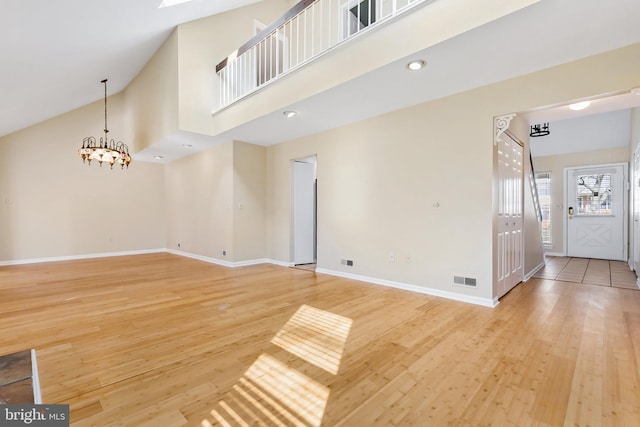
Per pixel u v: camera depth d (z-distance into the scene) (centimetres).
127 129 689
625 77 239
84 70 450
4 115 469
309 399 159
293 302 331
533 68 276
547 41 230
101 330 254
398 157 389
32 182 600
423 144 364
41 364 196
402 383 174
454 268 340
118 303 330
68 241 640
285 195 562
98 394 163
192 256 669
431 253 359
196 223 655
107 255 689
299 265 567
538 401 156
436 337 237
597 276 464
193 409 151
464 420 142
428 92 331
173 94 473
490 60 260
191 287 399
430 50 244
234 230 553
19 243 587
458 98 334
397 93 333
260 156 591
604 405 152
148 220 753
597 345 221
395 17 257
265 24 567
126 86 670
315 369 190
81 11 288
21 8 248
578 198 672
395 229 394
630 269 519
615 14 197
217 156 587
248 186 572
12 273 492
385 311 300
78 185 652
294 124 448
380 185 410
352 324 266
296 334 245
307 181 588
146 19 379
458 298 337
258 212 589
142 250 743
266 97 399
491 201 313
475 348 218
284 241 566
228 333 247
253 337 239
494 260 320
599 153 643
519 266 422
